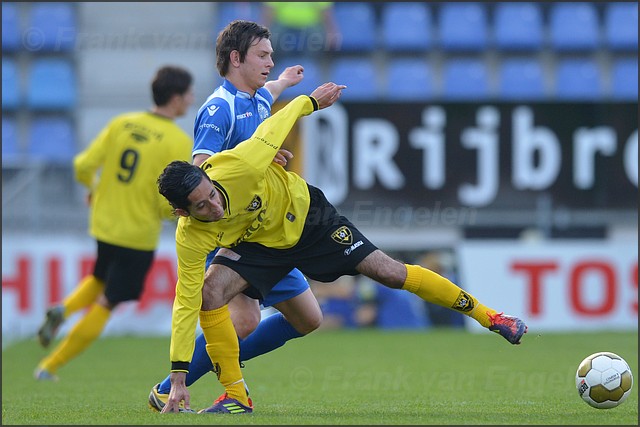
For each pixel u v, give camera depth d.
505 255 45.41
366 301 46.28
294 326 20.12
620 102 46.34
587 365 19.05
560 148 46.38
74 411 19.50
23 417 18.30
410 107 45.78
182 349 17.78
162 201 30.33
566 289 45.31
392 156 45.72
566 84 56.81
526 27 57.75
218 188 17.34
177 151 30.61
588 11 58.06
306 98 18.80
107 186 30.41
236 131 19.89
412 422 16.55
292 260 18.53
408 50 56.69
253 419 16.80
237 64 20.03
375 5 57.09
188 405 18.20
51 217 44.47
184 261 17.62
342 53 56.09
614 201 46.41
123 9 56.47
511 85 56.53
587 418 17.33
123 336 43.81
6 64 55.03
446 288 18.34
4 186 43.84
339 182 45.47
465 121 46.12
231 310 19.64
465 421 16.75
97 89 54.97
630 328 45.28
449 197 46.06
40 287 42.88
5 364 34.94
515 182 46.28
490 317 18.31
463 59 56.97
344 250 18.45
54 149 53.97
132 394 24.94
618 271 45.38
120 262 30.22
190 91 31.14
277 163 18.69
